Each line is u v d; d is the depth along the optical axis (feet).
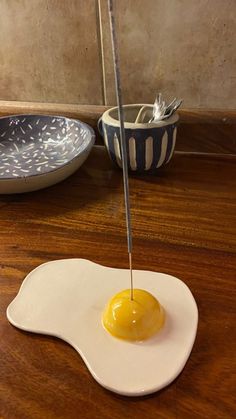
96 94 1.16
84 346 0.55
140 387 0.49
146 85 1.11
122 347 0.55
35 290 0.65
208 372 0.52
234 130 1.06
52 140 1.13
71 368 0.53
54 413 0.48
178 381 0.51
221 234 0.79
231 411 0.47
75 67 1.13
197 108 1.09
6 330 0.59
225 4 0.95
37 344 0.57
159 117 0.95
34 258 0.74
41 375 0.52
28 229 0.83
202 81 1.06
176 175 1.02
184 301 0.61
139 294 0.58
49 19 1.07
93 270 0.69
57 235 0.80
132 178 1.01
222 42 1.00
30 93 1.21
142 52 1.06
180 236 0.78
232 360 0.53
